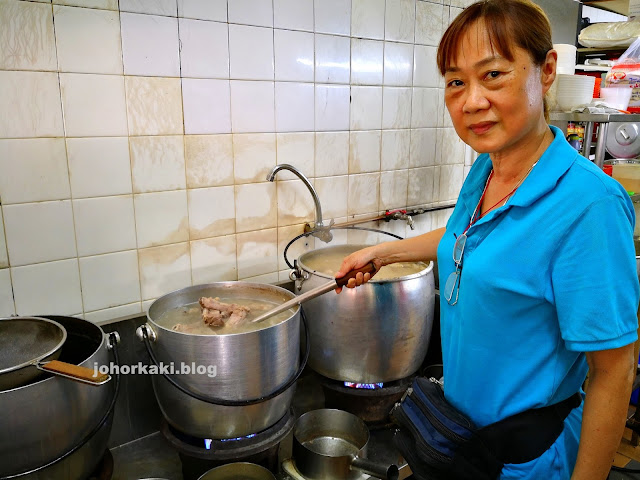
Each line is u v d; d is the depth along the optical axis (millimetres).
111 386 1138
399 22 1900
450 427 949
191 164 1509
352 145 1873
